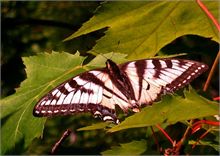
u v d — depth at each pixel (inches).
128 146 28.5
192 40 32.1
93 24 27.9
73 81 26.8
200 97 24.7
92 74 27.1
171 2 28.1
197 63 26.5
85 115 53.8
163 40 28.8
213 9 28.3
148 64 27.0
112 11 27.8
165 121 24.5
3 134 26.9
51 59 27.9
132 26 28.4
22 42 49.8
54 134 55.2
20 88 27.6
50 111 26.3
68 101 26.5
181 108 24.5
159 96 26.5
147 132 28.9
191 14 28.3
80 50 33.4
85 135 53.8
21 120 26.9
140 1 27.8
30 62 27.9
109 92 26.9
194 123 26.6
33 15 52.6
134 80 26.9
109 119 26.7
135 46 28.8
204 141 27.9
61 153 31.7
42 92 27.3
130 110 26.7
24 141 26.6
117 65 27.1
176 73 26.5
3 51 47.3
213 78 37.4
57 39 53.6
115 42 28.5
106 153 28.5
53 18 59.9
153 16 28.3
